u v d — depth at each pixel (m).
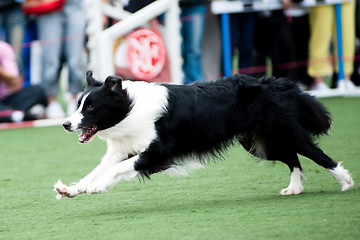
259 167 10.60
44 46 16.28
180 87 8.64
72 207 8.66
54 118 16.84
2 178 10.79
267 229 6.90
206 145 8.66
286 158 8.91
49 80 16.56
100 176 8.65
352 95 18.41
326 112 9.07
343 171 8.70
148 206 8.48
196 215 7.75
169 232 7.04
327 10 17.98
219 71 17.52
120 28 15.19
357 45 19.23
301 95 8.89
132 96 8.38
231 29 17.22
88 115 8.33
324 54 18.44
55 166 11.68
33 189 9.89
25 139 14.68
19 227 7.75
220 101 8.62
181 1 16.55
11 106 16.45
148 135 8.36
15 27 16.11
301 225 6.97
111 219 7.85
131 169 8.30
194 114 8.49
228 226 7.13
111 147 8.77
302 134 8.75
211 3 16.72
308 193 8.69
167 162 8.45
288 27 17.58
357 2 18.98
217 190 9.21
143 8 16.08
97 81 8.65
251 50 17.47
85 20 16.31
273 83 8.82
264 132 8.72
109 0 16.23
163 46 15.87
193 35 16.77
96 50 15.38
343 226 6.82
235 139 8.88
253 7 16.83
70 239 7.05
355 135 12.93
